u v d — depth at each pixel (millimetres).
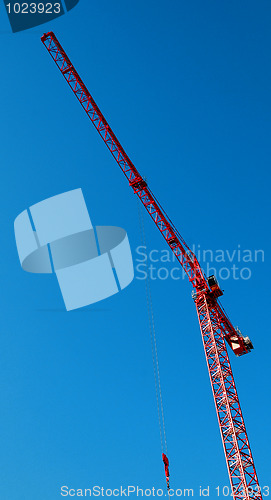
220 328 75938
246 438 64188
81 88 82625
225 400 67438
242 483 61500
